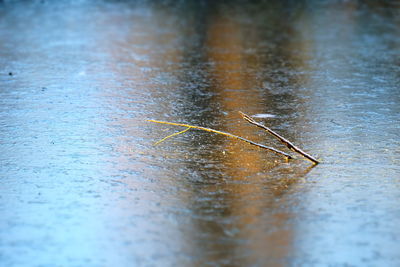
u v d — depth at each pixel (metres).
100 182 6.60
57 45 16.97
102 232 5.39
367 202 5.99
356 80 12.21
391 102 10.30
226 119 9.32
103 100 10.64
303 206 5.92
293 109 9.90
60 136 8.39
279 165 7.14
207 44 16.98
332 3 27.97
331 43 17.03
